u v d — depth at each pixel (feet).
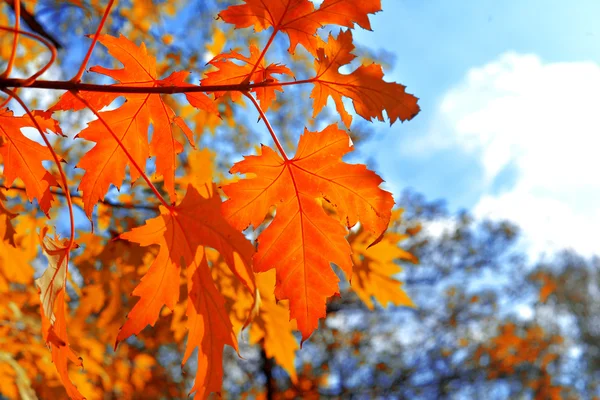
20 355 3.67
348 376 10.07
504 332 9.59
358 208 1.82
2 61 4.70
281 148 1.79
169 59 4.24
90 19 4.15
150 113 1.91
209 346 1.87
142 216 2.76
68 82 1.65
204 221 1.90
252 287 1.94
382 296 2.72
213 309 1.88
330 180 1.81
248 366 9.03
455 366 10.25
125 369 4.76
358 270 2.69
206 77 1.82
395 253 2.72
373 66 1.80
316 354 9.65
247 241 1.92
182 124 1.93
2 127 1.87
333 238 1.82
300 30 1.78
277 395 7.92
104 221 2.72
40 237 1.72
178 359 6.86
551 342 9.83
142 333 4.42
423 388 10.21
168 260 1.87
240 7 1.75
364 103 1.82
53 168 2.96
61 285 1.73
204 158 2.75
